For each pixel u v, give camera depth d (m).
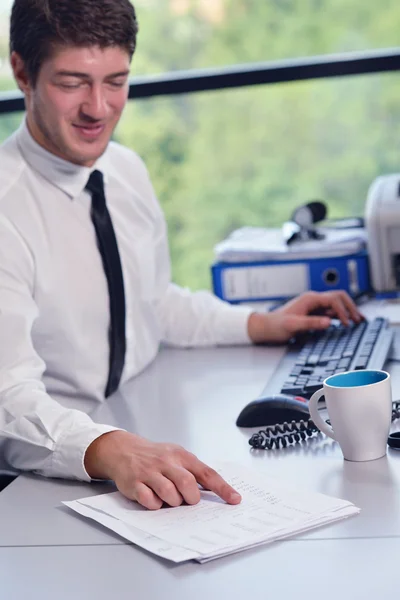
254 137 4.93
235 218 4.97
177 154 4.82
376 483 1.26
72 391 1.97
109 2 1.70
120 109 1.82
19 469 1.53
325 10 5.54
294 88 4.85
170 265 2.39
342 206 4.78
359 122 4.82
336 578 1.00
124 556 1.11
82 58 1.71
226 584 1.02
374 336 1.98
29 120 1.93
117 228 2.13
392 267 2.55
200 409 1.69
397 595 0.96
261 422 1.55
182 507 1.25
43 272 1.89
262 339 2.18
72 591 1.03
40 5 1.70
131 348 2.06
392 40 5.48
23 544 1.17
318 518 1.15
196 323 2.24
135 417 1.68
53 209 1.93
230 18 5.57
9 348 1.67
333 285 2.61
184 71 3.09
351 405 1.33
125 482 1.30
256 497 1.24
